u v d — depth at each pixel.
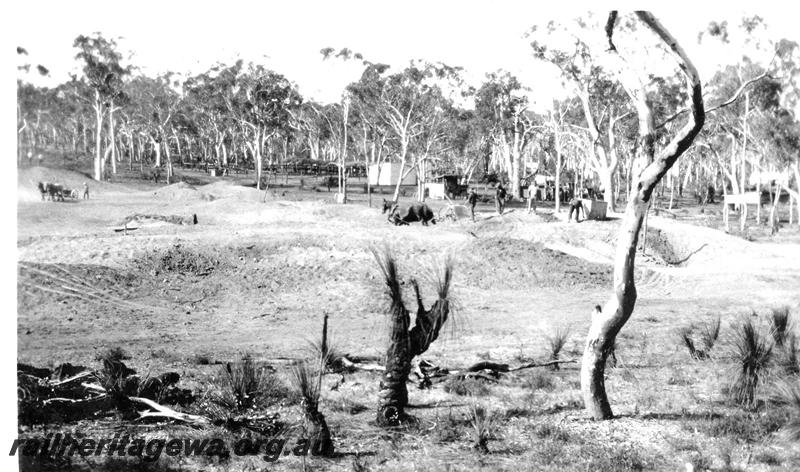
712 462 7.20
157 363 11.81
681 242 34.47
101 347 13.55
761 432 8.04
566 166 86.81
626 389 10.30
